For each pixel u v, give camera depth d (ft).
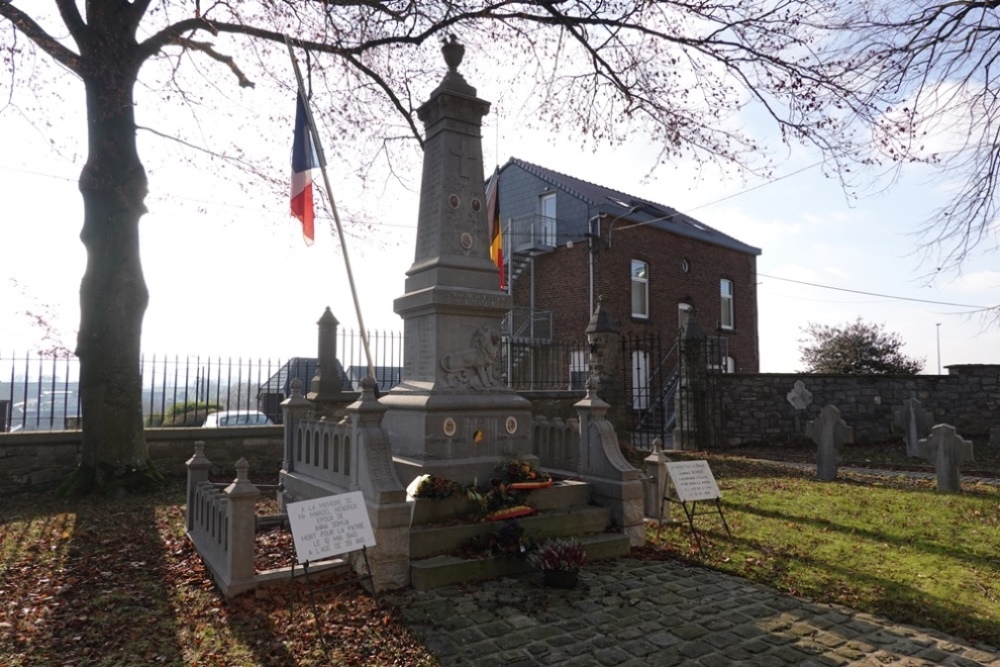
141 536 22.76
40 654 13.14
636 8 32.99
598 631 14.28
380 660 12.80
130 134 33.06
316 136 24.93
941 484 32.65
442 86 24.77
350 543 15.14
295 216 26.78
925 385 56.44
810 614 15.46
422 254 25.20
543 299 73.97
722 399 52.03
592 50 36.50
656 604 16.01
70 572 18.56
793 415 53.98
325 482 22.21
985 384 56.65
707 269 81.92
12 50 29.27
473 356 23.45
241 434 36.88
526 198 78.74
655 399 67.46
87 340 31.91
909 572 18.54
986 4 24.68
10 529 23.70
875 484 34.71
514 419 23.57
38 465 32.07
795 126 30.50
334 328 38.73
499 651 13.19
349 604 15.62
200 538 20.54
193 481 22.49
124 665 12.61
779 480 35.45
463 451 22.35
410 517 16.99
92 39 31.14
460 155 24.91
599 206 69.36
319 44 36.63
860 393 55.21
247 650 13.24
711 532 23.16
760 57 30.37
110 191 32.50
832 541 21.93
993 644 13.80
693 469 22.03
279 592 16.33
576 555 17.04
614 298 69.97
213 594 16.52
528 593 16.55
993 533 22.89
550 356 53.36
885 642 13.87
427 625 14.40
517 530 17.84
